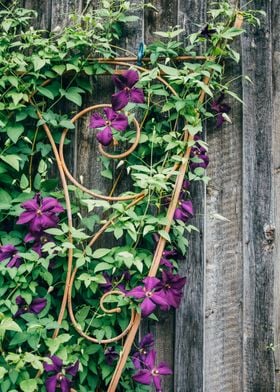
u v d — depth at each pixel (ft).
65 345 6.29
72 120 6.73
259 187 6.81
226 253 6.75
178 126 6.76
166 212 6.47
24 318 6.08
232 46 6.99
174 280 6.06
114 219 6.40
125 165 6.81
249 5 7.04
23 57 6.68
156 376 5.98
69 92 6.75
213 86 6.77
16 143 6.71
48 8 7.11
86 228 6.71
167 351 6.61
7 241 6.46
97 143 6.91
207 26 6.55
